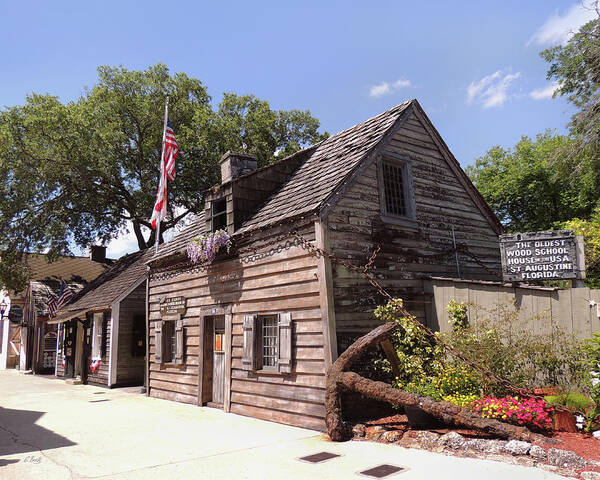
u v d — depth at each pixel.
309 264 8.35
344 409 7.71
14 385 17.78
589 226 11.32
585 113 16.16
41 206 24.80
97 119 24.47
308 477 5.25
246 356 9.55
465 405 6.65
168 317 13.15
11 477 5.68
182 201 27.80
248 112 27.45
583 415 6.17
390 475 5.12
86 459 6.47
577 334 7.47
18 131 23.05
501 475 4.92
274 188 11.56
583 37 16.80
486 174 26.83
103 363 17.33
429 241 10.33
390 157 9.93
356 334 8.25
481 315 8.72
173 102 26.20
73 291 25.42
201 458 6.36
